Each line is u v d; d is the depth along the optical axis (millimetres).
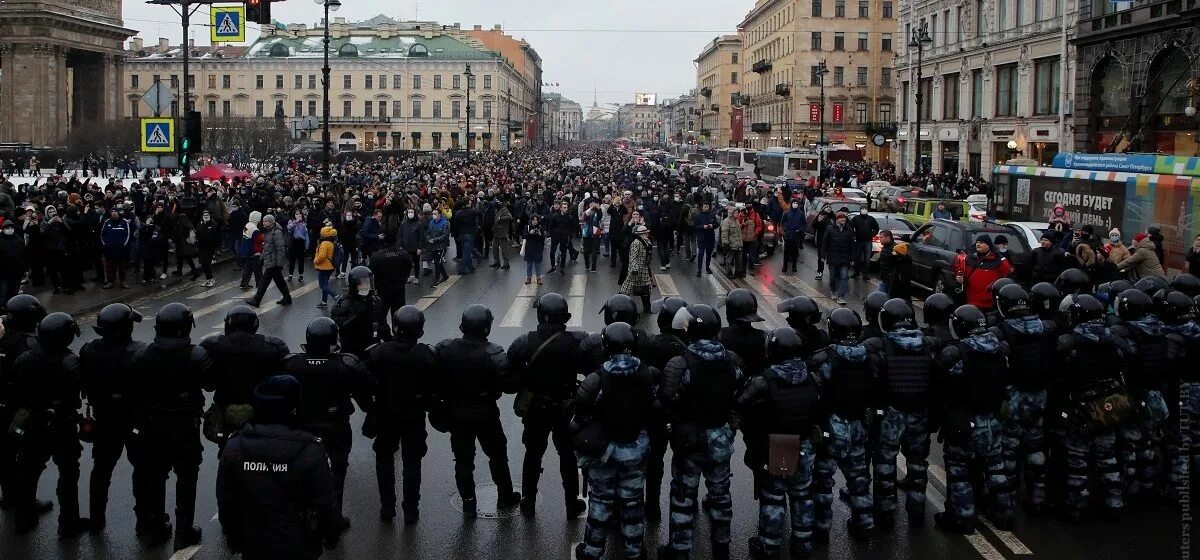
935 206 31578
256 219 20797
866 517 7625
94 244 21047
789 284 22703
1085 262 15352
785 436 6930
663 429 7406
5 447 7871
